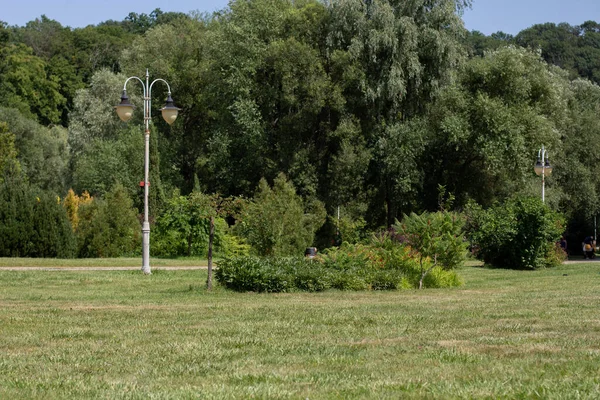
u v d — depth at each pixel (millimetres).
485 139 39125
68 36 86438
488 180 43219
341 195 40875
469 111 40094
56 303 13555
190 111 51688
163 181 46156
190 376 6738
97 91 52781
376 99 39438
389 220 41438
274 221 24375
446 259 18984
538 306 12961
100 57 84125
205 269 22703
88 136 52094
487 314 11656
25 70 70375
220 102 45188
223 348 8367
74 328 10094
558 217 28875
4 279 18328
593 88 54250
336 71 42062
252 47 42781
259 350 8203
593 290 16984
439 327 10102
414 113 41125
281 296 14891
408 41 38094
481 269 26672
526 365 7031
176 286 16984
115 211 29312
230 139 44094
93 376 6750
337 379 6457
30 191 27250
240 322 10695
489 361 7316
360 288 16500
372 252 18406
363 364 7270
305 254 26109
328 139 41906
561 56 81562
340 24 39594
